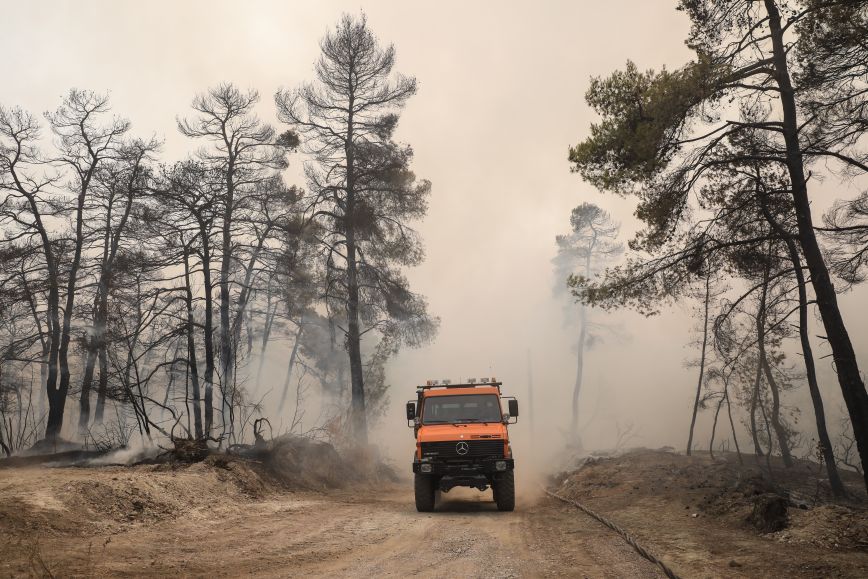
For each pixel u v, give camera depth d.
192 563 8.35
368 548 9.76
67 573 7.44
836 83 14.83
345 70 30.89
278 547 9.70
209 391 25.06
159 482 13.50
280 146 30.23
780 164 16.50
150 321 26.31
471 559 8.90
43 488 11.52
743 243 16.09
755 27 15.37
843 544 9.01
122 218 31.22
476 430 14.92
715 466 18.97
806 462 28.52
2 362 29.97
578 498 17.73
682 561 8.49
